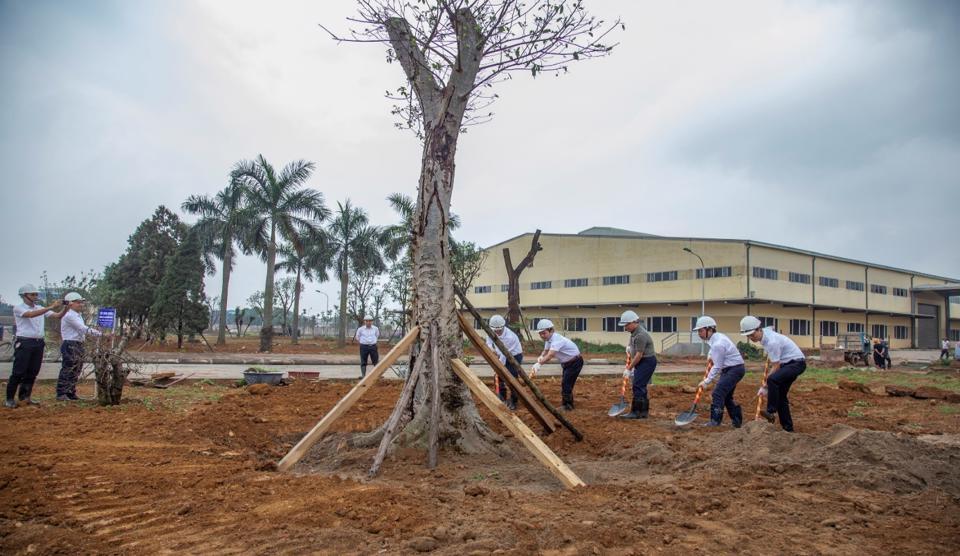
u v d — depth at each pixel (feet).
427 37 23.98
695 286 131.34
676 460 20.62
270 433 26.86
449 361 22.88
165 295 107.04
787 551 12.36
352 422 29.25
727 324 127.24
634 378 32.48
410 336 22.31
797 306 136.26
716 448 22.12
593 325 154.10
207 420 27.76
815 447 20.48
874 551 12.46
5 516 13.88
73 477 17.08
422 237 23.44
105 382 31.91
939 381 64.90
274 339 176.14
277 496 15.46
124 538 12.71
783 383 27.48
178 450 21.44
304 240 104.68
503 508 14.69
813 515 14.57
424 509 14.42
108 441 22.47
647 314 141.90
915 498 16.24
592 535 12.80
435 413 20.68
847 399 43.55
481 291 181.88
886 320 169.07
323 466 21.25
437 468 19.98
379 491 15.74
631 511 14.49
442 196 23.59
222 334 122.93
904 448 20.84
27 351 30.55
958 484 18.13
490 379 48.65
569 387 35.40
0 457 19.30
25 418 26.94
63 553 11.95
